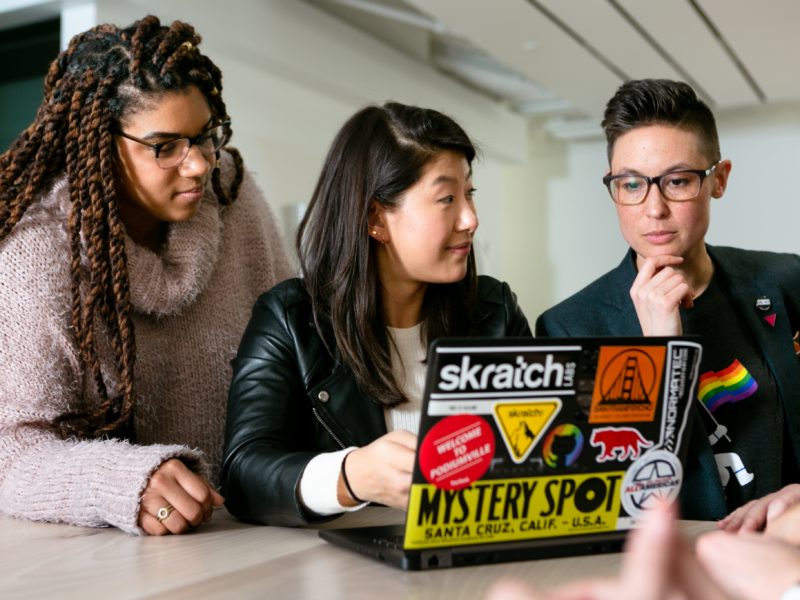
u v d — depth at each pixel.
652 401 0.87
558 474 0.84
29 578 0.81
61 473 1.12
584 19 4.42
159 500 1.04
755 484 1.50
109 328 1.33
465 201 1.28
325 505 1.00
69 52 1.36
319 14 4.75
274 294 1.33
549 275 7.54
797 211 6.48
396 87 5.43
